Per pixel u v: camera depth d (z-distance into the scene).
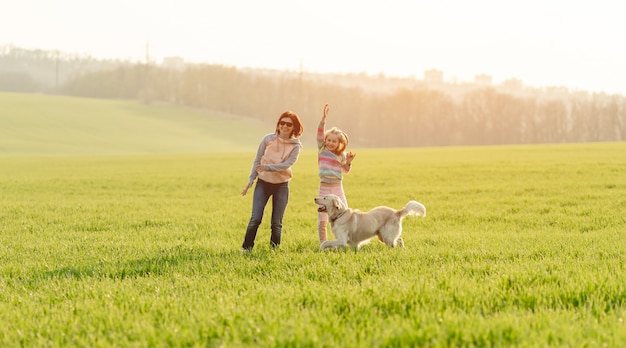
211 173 38.12
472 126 172.50
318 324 4.82
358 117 178.25
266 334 4.59
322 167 10.04
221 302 5.77
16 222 15.34
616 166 32.00
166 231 13.34
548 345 4.17
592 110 168.38
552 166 33.88
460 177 29.62
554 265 7.57
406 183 27.59
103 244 11.21
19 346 4.63
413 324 4.72
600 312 5.23
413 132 173.25
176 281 7.34
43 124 135.25
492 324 4.68
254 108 188.38
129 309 5.79
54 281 7.62
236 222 15.07
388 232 9.72
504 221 14.64
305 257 8.91
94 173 39.66
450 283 6.30
